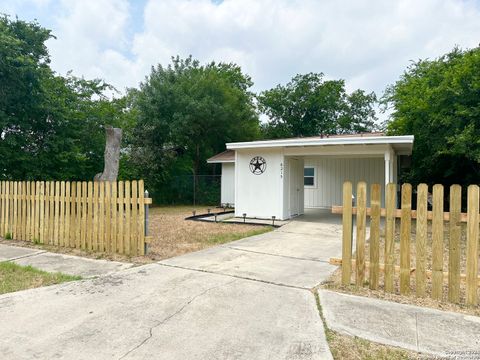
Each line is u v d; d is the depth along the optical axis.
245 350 2.51
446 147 11.25
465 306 3.40
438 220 3.55
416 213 3.68
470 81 10.55
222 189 16.84
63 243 6.22
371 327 2.89
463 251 6.19
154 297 3.57
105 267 4.79
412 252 6.11
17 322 2.97
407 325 2.93
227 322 2.98
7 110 10.38
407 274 3.71
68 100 12.93
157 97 18.36
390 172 9.58
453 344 2.60
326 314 3.15
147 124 18.23
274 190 10.63
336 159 15.25
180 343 2.61
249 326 2.90
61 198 6.26
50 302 3.43
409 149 10.87
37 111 10.96
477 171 11.91
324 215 12.09
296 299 3.54
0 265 4.81
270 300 3.50
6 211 7.06
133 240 5.54
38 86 10.59
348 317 3.09
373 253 3.88
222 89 20.70
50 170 11.91
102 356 2.42
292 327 2.88
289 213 11.02
